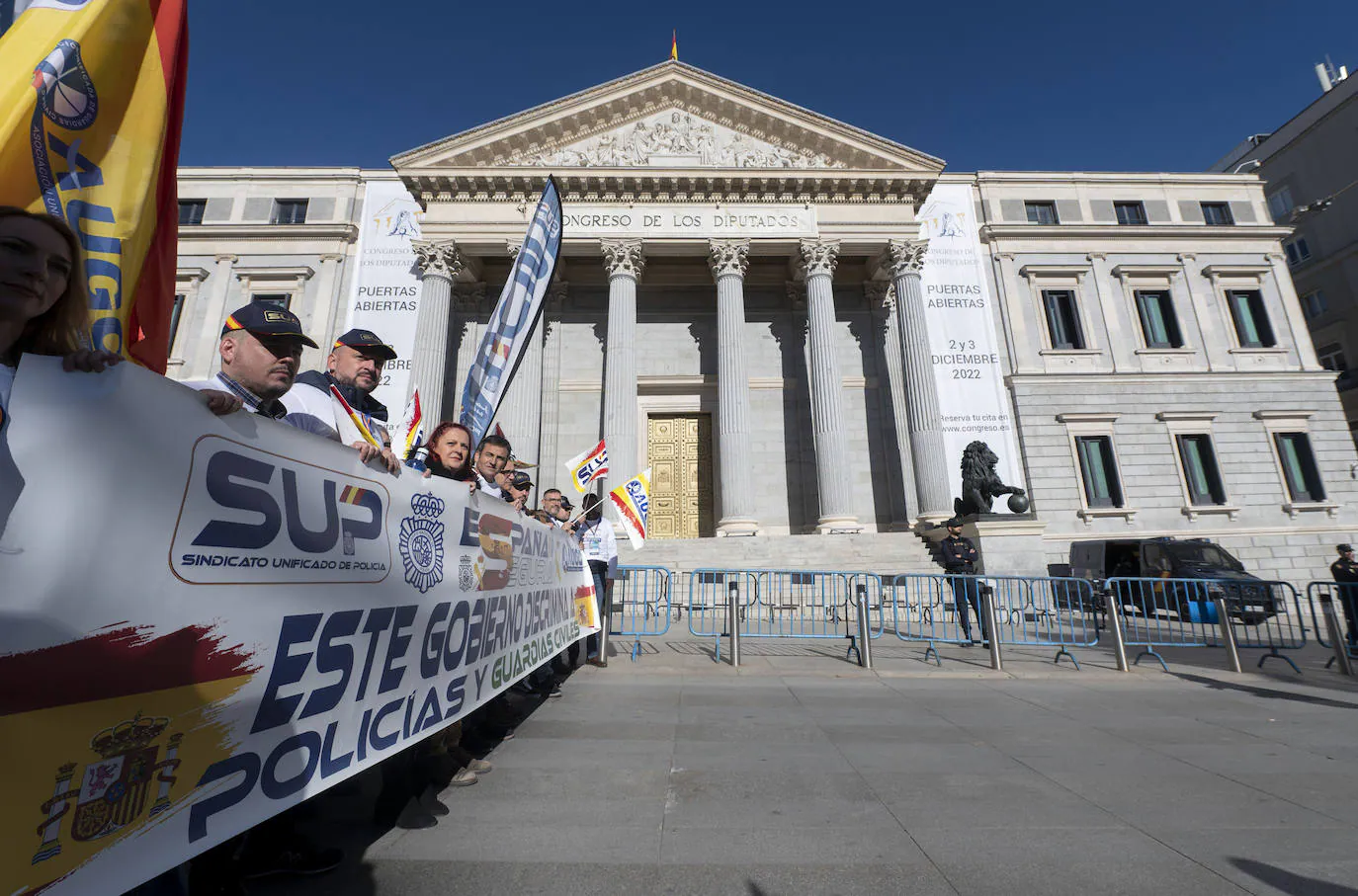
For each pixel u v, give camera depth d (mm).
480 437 5188
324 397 3379
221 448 1845
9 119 2316
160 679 1591
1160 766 4078
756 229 21344
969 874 2568
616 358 20031
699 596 15016
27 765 1268
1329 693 6566
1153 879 2533
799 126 21859
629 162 21906
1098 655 9195
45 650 1328
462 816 3158
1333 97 29438
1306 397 24672
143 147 2695
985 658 8695
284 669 2041
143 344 2971
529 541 4863
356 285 23500
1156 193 27141
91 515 1447
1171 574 15492
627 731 4828
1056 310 25797
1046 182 26922
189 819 1644
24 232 1602
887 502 22125
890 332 23422
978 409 23281
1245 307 26125
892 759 4180
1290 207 31312
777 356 23828
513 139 21609
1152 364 24969
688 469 23125
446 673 3252
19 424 1356
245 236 24375
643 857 2699
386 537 2750
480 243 21047
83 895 1343
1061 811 3275
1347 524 23266
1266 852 2803
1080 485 23438
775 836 2943
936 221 25344
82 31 2512
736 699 6004
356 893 2346
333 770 2258
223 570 1826
